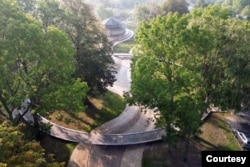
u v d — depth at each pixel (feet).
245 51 97.86
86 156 110.11
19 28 87.76
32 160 65.46
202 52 96.43
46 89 101.04
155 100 92.89
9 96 99.04
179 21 93.35
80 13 136.77
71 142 117.39
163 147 116.57
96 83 135.33
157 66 92.22
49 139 118.21
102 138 120.57
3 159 62.64
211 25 101.81
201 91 97.66
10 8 92.32
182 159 110.11
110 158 109.60
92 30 137.90
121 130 126.72
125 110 143.84
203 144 118.52
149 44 95.04
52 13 129.39
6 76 94.32
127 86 173.27
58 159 108.06
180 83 91.20
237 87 100.99
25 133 100.01
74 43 133.18
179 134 94.22
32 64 99.14
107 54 145.07
